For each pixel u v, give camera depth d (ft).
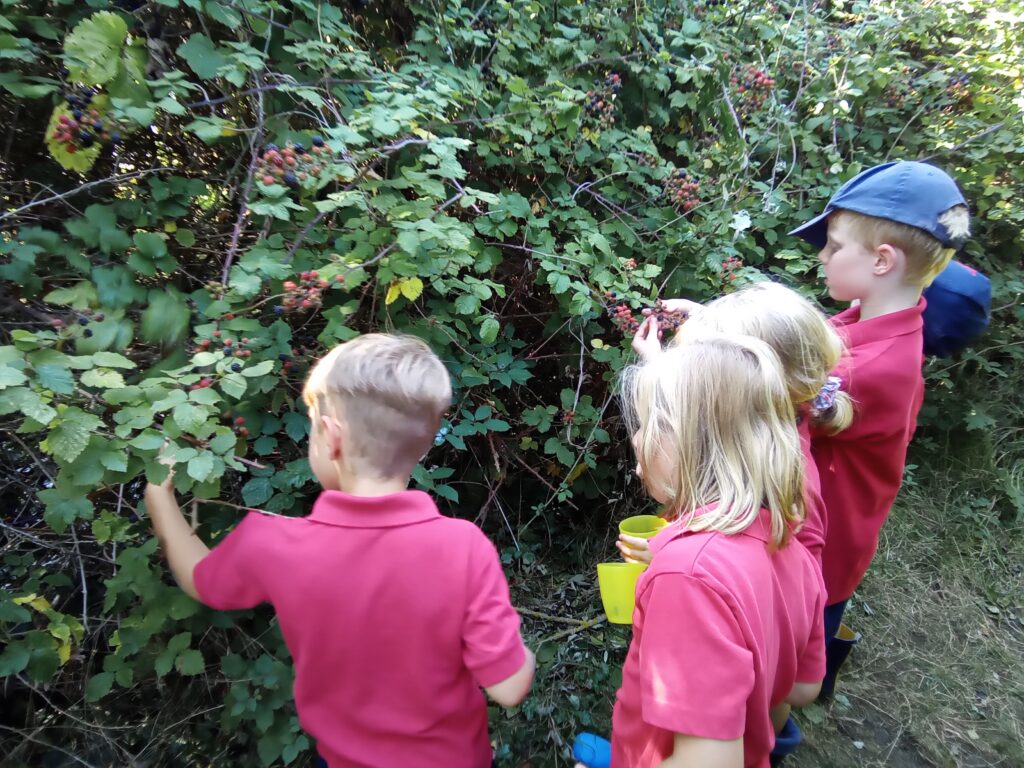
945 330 5.79
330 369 3.52
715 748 2.79
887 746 6.63
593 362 7.39
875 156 9.76
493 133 6.28
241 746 5.52
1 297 4.44
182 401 3.42
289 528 3.43
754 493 3.23
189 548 3.73
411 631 3.30
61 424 3.21
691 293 7.02
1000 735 6.85
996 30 10.55
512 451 7.70
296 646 3.43
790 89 9.36
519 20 6.67
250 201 4.99
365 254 4.81
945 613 8.44
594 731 6.25
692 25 7.48
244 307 4.79
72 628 4.42
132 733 5.43
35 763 5.12
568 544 8.38
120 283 4.40
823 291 7.93
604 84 7.02
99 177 5.37
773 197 7.85
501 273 6.83
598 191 6.97
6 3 4.39
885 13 10.26
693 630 2.91
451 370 5.94
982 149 9.62
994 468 10.37
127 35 4.48
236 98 5.34
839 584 5.57
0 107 5.07
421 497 3.47
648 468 3.67
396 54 6.59
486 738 3.86
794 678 3.56
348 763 3.46
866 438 5.03
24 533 4.94
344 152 4.61
